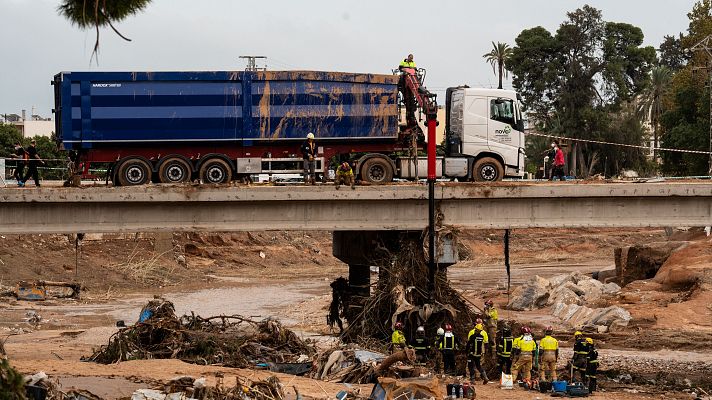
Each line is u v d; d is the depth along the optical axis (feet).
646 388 96.68
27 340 130.31
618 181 117.50
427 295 112.78
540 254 307.99
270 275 261.44
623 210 113.60
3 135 316.40
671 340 127.85
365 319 113.50
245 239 300.20
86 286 208.95
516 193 112.37
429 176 110.32
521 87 383.86
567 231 327.47
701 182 112.68
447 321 109.70
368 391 81.82
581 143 365.81
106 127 124.77
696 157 285.84
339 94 128.47
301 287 225.97
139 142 126.11
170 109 125.70
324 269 282.56
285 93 127.44
